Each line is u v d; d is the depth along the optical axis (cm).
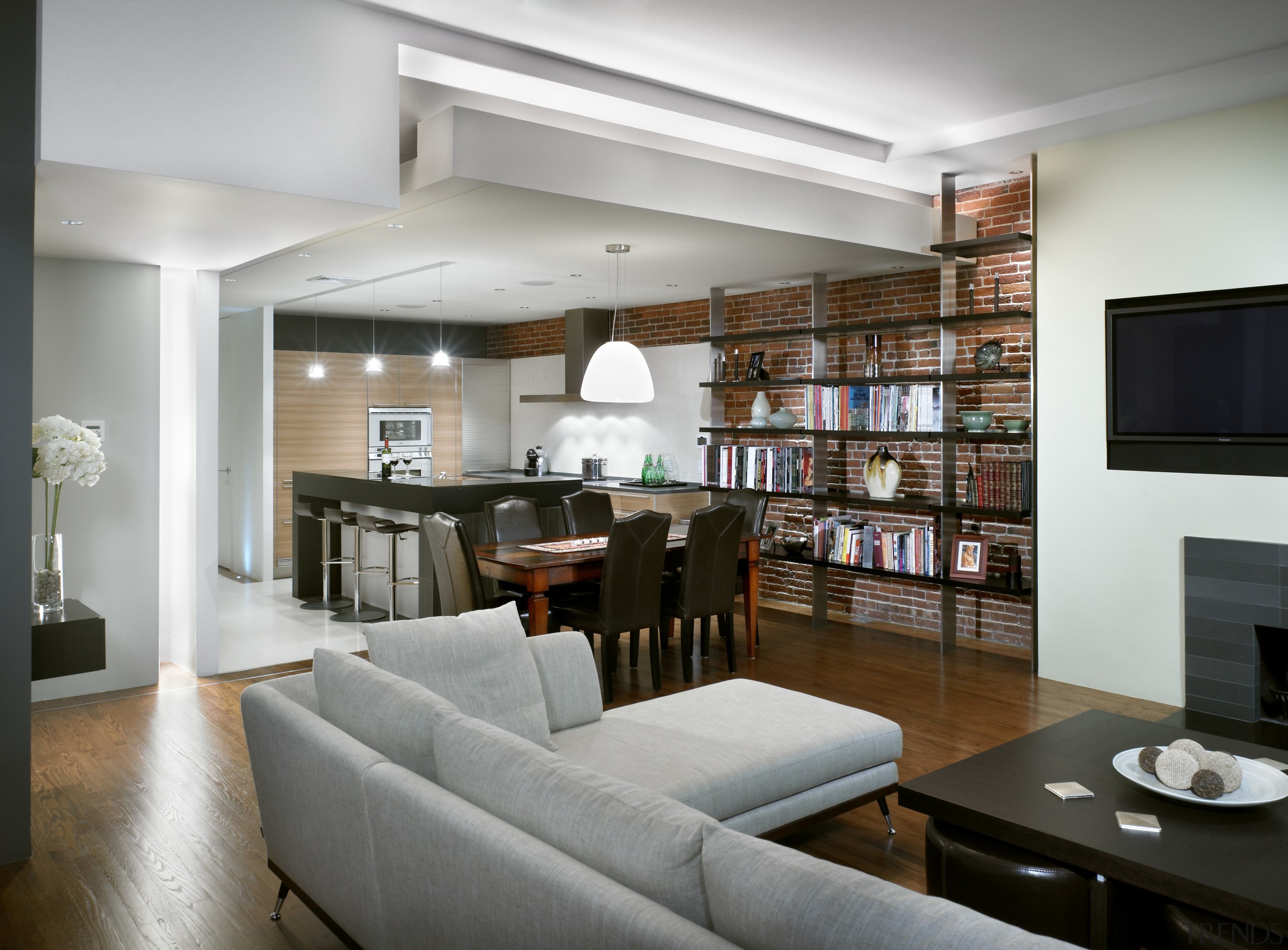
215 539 524
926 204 614
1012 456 580
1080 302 499
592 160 423
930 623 643
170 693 490
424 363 939
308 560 765
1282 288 427
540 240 524
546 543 554
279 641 611
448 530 473
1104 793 253
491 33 392
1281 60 391
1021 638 588
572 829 163
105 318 484
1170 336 463
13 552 299
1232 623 445
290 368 846
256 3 340
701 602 521
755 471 704
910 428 602
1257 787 248
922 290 638
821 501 667
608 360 547
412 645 276
